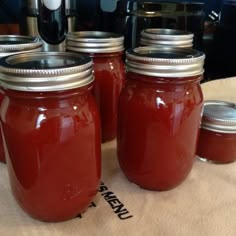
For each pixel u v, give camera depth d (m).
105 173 0.47
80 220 0.37
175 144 0.39
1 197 0.40
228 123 0.47
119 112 0.42
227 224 0.37
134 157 0.41
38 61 0.34
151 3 0.64
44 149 0.32
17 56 0.35
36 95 0.30
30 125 0.32
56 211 0.36
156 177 0.41
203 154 0.50
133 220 0.37
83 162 0.35
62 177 0.34
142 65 0.36
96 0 0.69
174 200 0.41
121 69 0.51
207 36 0.80
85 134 0.34
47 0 0.56
